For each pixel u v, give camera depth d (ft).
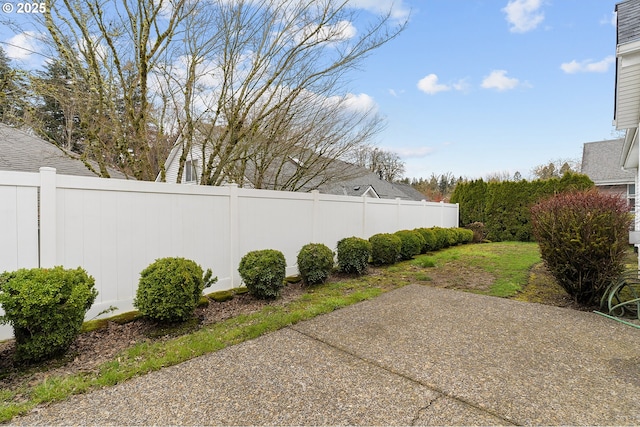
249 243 17.66
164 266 11.66
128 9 15.83
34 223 10.45
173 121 21.94
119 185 12.59
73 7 15.21
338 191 51.24
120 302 12.62
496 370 8.64
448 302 15.24
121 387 7.72
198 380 8.07
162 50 17.06
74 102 17.20
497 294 16.75
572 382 8.02
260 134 22.71
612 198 14.48
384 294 16.70
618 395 7.43
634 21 16.69
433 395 7.43
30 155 24.73
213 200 15.97
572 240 14.16
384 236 25.26
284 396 7.38
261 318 12.69
